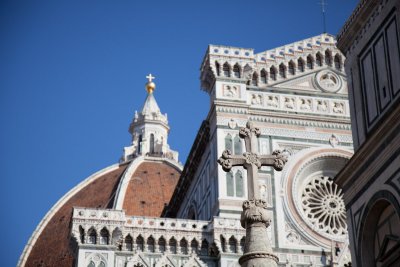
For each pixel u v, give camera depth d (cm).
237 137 12531
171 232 11688
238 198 12006
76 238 11312
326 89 13375
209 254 11688
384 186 6431
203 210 13088
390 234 6481
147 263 11444
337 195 12675
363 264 6675
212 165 12662
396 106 6281
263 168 12506
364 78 7138
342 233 12362
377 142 6562
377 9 6975
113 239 11419
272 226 12100
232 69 13000
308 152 12794
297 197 12444
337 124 13112
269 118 12912
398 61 6562
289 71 13425
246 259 4738
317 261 11975
